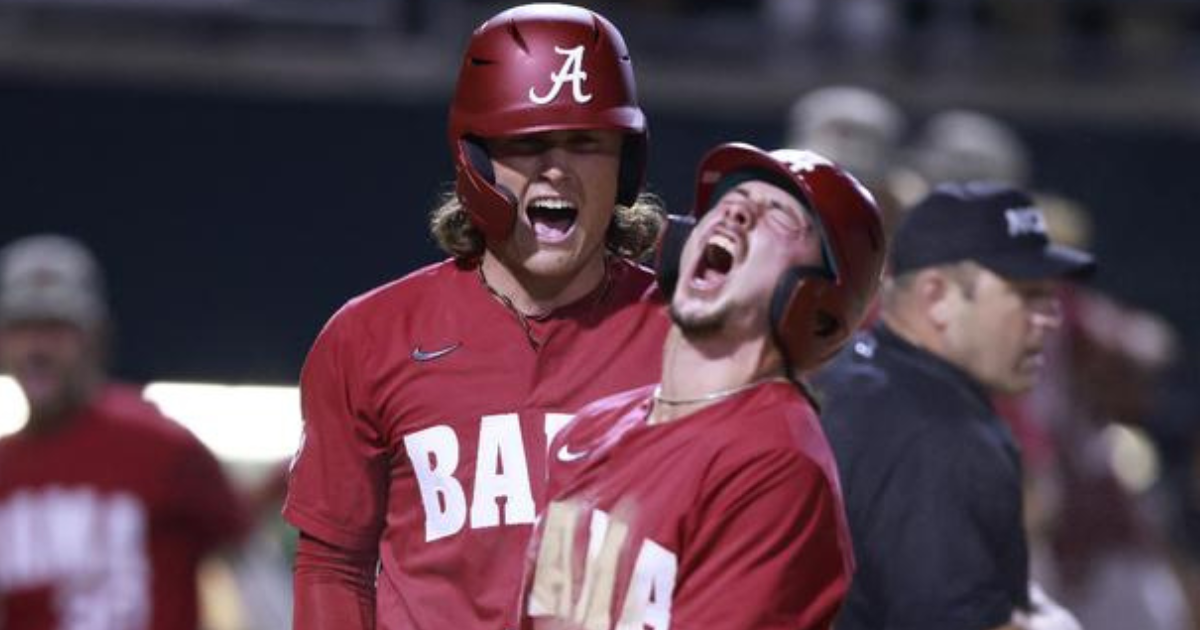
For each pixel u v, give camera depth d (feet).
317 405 50.19
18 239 99.19
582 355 48.96
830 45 110.93
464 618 48.47
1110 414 93.45
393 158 101.65
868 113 80.07
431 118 102.53
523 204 48.06
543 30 48.03
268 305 100.01
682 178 107.04
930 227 58.54
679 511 42.70
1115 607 90.89
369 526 50.42
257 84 101.14
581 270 49.29
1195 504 107.65
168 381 99.35
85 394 87.30
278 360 99.86
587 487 44.06
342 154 101.30
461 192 48.42
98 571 87.04
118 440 87.40
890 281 59.06
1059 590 90.22
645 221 50.55
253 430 99.55
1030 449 87.51
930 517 54.60
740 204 43.37
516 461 48.39
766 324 43.39
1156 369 97.19
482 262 49.62
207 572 95.20
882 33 111.75
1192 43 117.19
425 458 48.91
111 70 100.17
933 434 55.16
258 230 100.32
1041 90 112.16
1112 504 91.15
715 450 42.65
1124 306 108.99
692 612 42.52
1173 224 110.22
